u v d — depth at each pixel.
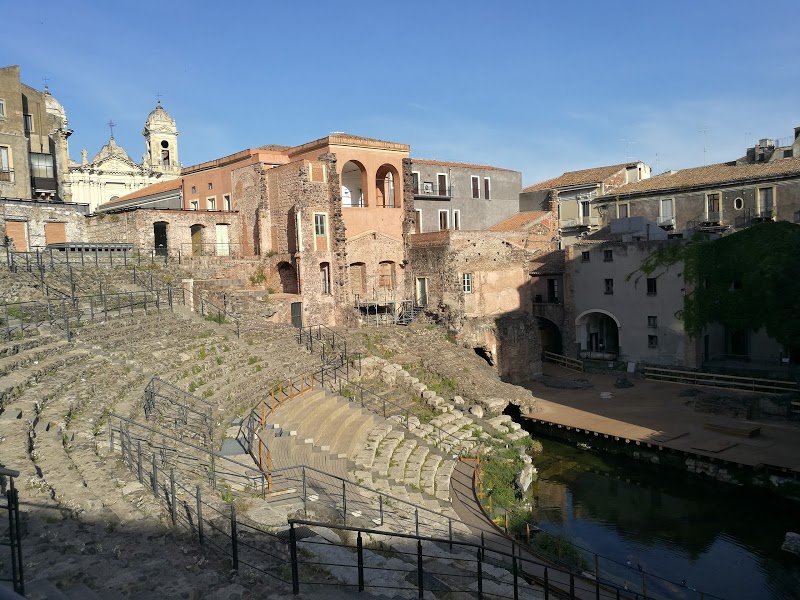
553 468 34.53
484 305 49.00
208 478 18.02
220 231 50.34
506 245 50.44
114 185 85.50
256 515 16.25
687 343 49.12
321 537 16.03
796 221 54.31
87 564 11.37
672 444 34.22
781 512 28.98
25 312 26.27
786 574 23.75
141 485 15.09
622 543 26.27
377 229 50.09
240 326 35.69
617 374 51.41
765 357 48.75
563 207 69.94
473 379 41.03
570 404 43.06
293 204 46.19
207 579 11.80
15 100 48.72
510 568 20.61
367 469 25.70
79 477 14.61
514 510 26.95
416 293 50.81
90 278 35.25
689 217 61.03
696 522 28.14
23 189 49.12
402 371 39.16
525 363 49.50
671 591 22.59
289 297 44.00
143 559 12.01
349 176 55.62
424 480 27.53
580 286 55.41
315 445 25.62
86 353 23.83
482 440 34.44
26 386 19.22
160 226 48.81
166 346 28.75
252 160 49.94
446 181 60.31
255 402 27.95
